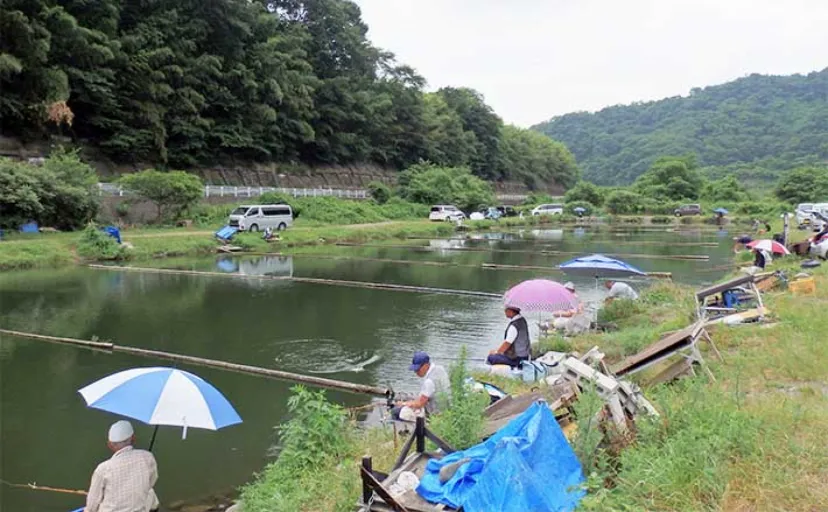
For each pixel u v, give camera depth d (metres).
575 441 4.60
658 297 14.66
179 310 15.29
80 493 6.30
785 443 4.69
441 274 21.98
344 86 58.59
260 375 10.13
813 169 68.31
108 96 36.34
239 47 45.62
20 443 7.46
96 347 11.68
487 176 85.75
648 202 65.25
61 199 26.97
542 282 9.39
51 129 35.16
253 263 25.03
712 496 3.99
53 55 33.56
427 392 6.73
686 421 5.11
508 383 8.19
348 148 60.84
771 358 7.68
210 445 7.45
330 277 21.23
